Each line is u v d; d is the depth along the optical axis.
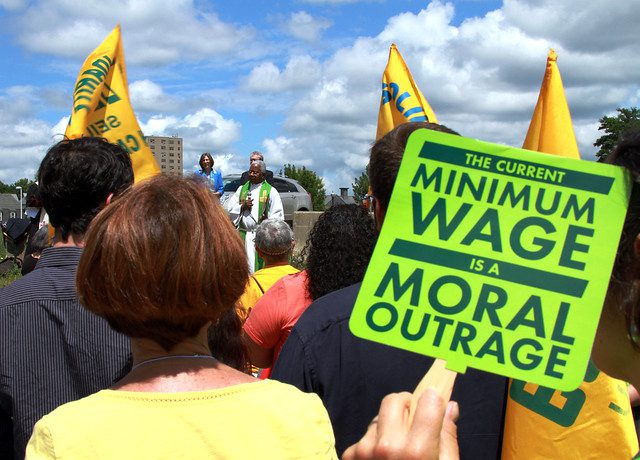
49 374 1.96
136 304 1.30
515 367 1.16
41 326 1.98
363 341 1.69
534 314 1.17
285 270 3.89
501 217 1.22
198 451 1.19
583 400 1.62
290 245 3.96
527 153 1.23
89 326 1.98
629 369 1.13
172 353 1.36
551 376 1.15
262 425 1.24
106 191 2.16
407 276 1.23
